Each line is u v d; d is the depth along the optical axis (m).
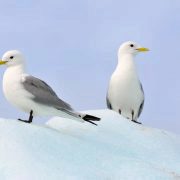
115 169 11.53
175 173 12.23
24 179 10.24
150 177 11.38
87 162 11.52
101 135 14.31
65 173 10.70
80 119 13.23
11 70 13.45
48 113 13.32
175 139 15.74
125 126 15.30
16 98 13.20
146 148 14.24
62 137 12.23
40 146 11.52
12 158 10.85
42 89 13.27
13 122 12.21
